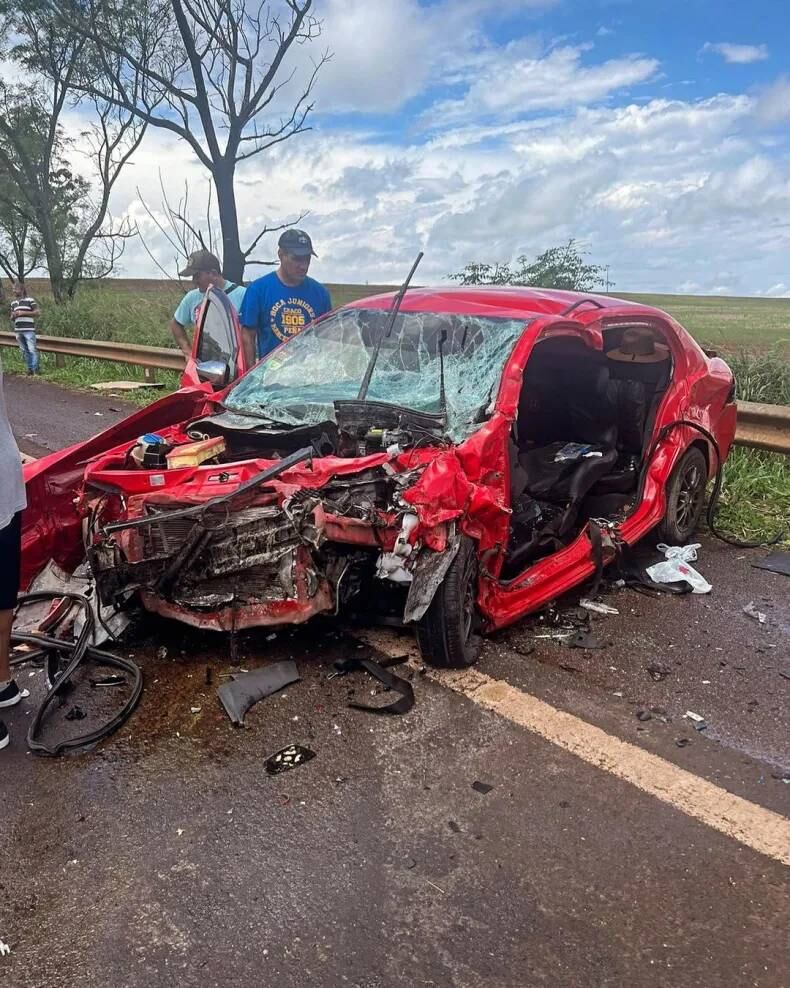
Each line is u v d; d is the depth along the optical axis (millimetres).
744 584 4719
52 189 21031
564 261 12023
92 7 13484
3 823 2672
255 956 2152
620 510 4805
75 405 10578
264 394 4445
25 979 2092
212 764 2965
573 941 2201
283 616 3398
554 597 4070
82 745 3070
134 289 21766
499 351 4066
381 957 2148
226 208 13031
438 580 3264
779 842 2574
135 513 3391
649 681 3555
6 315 22281
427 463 3434
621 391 4902
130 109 13430
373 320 4672
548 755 3006
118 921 2270
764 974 2104
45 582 3951
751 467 6559
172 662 3678
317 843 2562
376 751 3027
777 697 3453
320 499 3260
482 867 2463
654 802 2758
